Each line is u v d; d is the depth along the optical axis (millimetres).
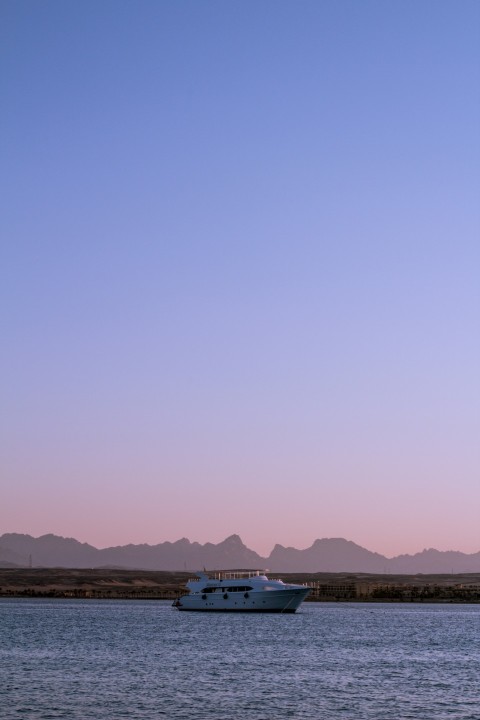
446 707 85188
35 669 107938
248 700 87562
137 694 90000
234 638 156875
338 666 115562
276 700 87750
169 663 116125
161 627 183125
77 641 147500
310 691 93500
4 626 186125
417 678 104562
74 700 86125
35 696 87938
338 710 83188
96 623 196250
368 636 169250
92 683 96875
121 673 105375
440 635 176500
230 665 114688
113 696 88688
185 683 97875
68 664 113438
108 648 135500
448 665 118625
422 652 137250
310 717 79812
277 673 107375
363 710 83250
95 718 78000
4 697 87062
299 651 134375
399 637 168375
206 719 78312
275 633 170500
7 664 112562
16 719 77250
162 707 83312
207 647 138750
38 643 143000
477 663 121500
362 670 111812
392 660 124062
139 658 121500
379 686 97688
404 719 79375
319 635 167875
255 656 126125
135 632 169250
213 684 97438
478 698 90250
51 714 79438
